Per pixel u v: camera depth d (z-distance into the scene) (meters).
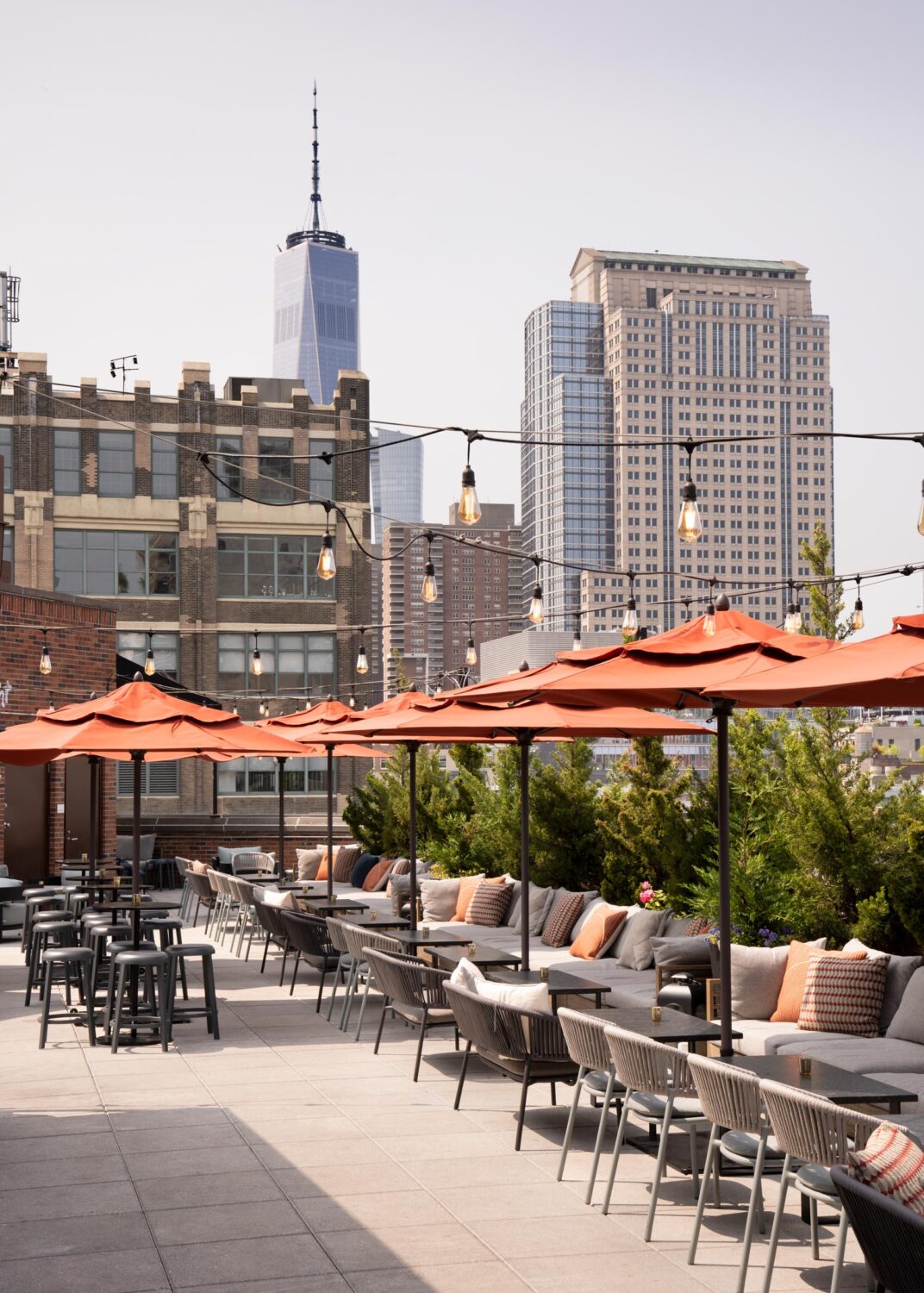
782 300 195.38
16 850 23.47
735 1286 5.58
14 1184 6.98
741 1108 5.69
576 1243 6.12
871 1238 4.12
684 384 190.62
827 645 8.02
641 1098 6.91
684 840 13.24
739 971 9.61
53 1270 5.76
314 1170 7.26
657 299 193.62
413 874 13.87
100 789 21.45
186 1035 11.49
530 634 29.56
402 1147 7.73
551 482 191.38
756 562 190.62
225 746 11.16
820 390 193.75
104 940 13.55
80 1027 11.89
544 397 196.50
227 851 26.33
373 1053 10.63
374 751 21.17
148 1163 7.38
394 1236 6.19
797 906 11.23
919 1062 8.06
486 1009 8.00
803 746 11.20
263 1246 6.05
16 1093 9.15
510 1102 8.91
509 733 11.80
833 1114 5.04
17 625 22.70
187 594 50.44
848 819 10.88
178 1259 5.89
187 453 50.94
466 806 21.78
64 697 23.89
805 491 192.38
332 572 11.90
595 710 10.33
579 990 9.57
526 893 10.56
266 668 51.19
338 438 52.41
